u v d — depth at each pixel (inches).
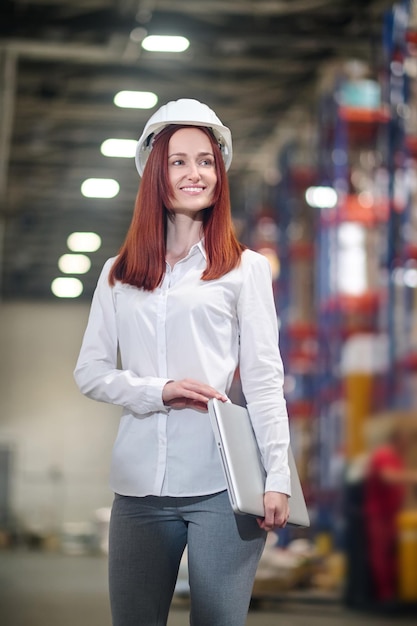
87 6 504.7
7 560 532.4
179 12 506.6
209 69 591.5
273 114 641.6
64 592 322.3
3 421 973.8
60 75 593.6
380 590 277.6
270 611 268.1
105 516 706.2
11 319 992.2
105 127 682.2
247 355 90.7
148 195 93.0
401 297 363.6
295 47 536.4
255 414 90.0
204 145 93.3
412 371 342.6
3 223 821.2
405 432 283.7
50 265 1001.5
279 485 87.4
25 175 768.3
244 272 91.6
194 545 89.0
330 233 449.4
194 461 89.0
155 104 621.3
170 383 88.4
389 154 370.9
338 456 393.4
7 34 515.2
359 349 395.2
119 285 92.9
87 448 973.8
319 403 461.4
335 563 340.8
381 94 399.9
